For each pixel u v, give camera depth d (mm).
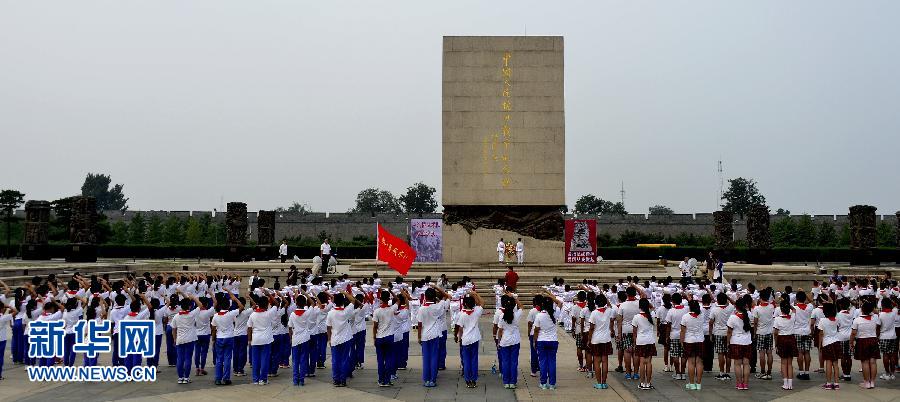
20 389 14719
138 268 46125
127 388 14852
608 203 149125
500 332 15117
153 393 14391
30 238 54719
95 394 14258
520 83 44469
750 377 16578
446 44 44625
